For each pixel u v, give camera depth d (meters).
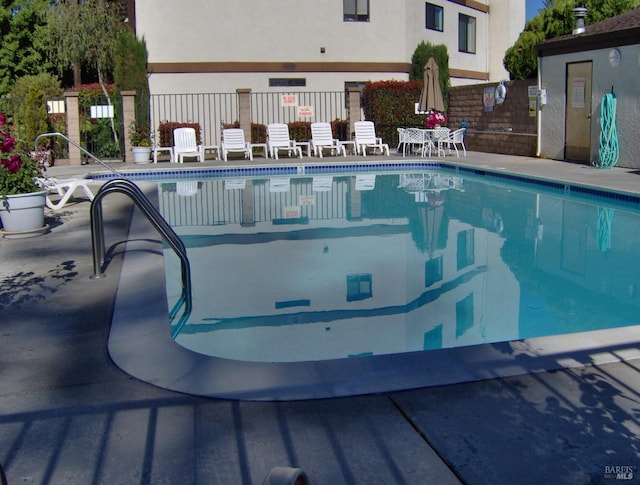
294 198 12.39
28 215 7.76
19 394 3.55
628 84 13.16
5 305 5.19
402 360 3.90
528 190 12.46
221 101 20.33
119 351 4.15
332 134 20.58
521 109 17.36
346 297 6.29
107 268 6.34
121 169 15.69
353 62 20.97
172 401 3.43
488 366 3.78
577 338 4.20
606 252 7.85
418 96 20.05
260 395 3.46
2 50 25.11
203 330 5.41
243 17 20.03
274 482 1.68
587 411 3.24
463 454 2.89
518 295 6.30
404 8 21.17
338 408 3.32
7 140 7.35
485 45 26.41
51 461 2.88
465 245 8.30
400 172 15.98
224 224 9.98
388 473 2.77
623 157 13.50
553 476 2.72
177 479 2.74
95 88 22.50
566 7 18.66
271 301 6.17
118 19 21.50
